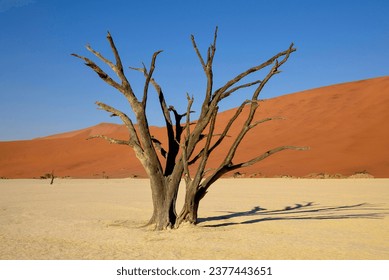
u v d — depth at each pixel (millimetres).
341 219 16391
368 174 50094
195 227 14023
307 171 57281
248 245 11609
